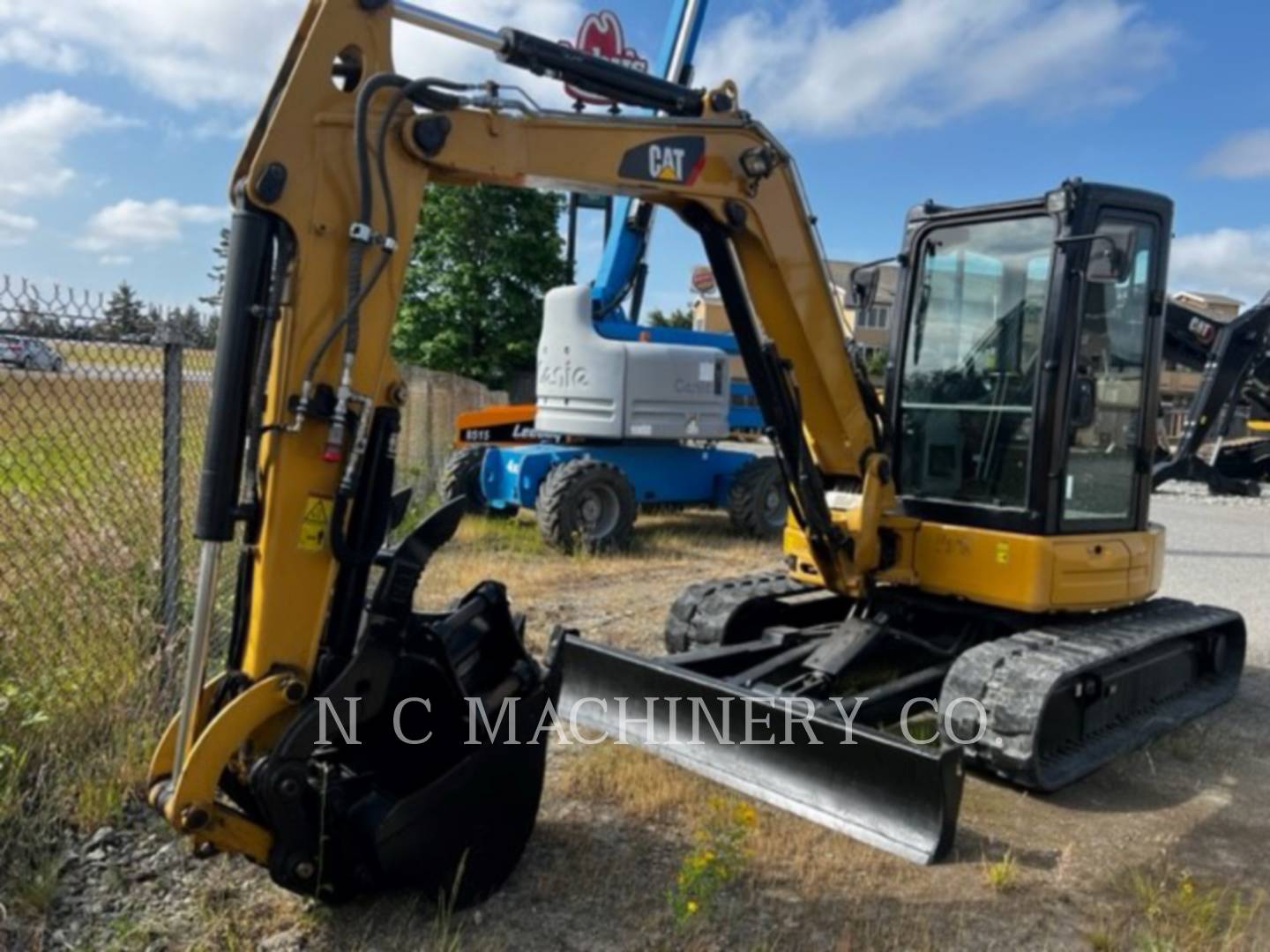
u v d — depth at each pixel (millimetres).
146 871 3365
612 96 3977
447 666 3268
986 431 5172
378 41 3020
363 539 3098
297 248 2887
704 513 12414
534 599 7531
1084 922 3383
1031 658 4461
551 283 29984
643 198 4168
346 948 3020
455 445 11453
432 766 3350
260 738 3016
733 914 3311
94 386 4543
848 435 5055
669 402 9750
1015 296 5051
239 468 2912
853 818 3926
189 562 5125
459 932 3133
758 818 4004
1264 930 3379
